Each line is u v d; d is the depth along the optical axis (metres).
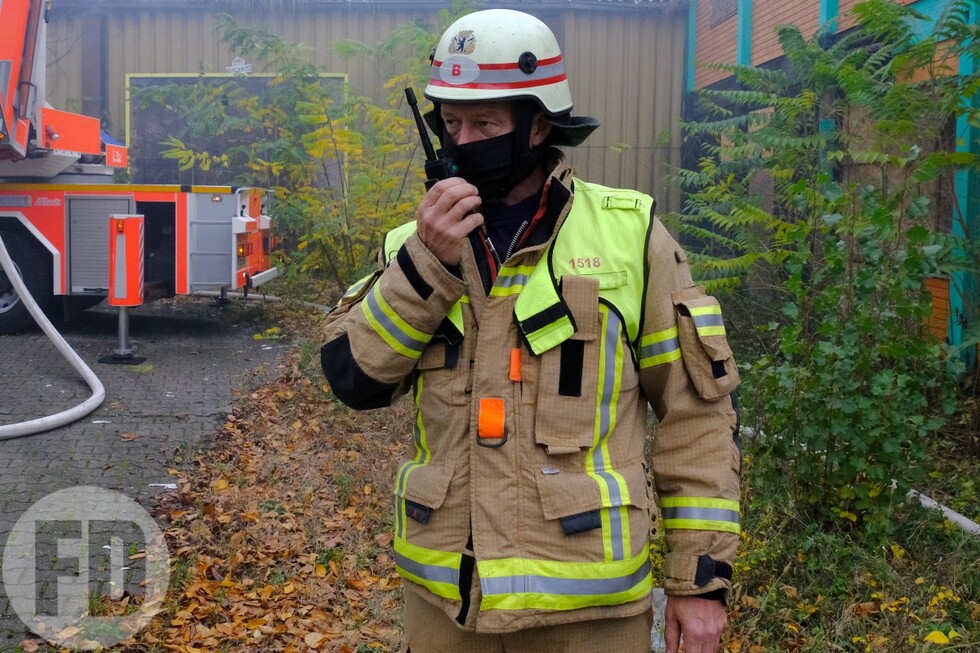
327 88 12.81
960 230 7.08
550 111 2.10
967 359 6.80
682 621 2.10
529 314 2.06
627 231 2.16
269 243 10.82
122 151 11.07
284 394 7.82
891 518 4.61
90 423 6.86
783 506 4.79
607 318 2.09
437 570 2.10
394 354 2.08
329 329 2.27
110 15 14.87
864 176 7.70
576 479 2.04
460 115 2.11
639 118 14.53
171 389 7.93
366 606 4.41
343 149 10.38
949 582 4.21
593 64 14.44
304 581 4.65
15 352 9.05
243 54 12.32
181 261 9.63
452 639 2.17
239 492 5.65
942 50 6.96
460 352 2.12
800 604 4.14
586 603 2.02
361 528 5.25
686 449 2.14
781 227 6.75
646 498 2.13
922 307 4.54
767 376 4.81
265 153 14.20
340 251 10.97
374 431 6.98
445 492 2.09
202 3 14.62
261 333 10.59
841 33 9.23
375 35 14.59
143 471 5.93
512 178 2.14
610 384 2.09
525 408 2.06
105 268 9.73
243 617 4.26
